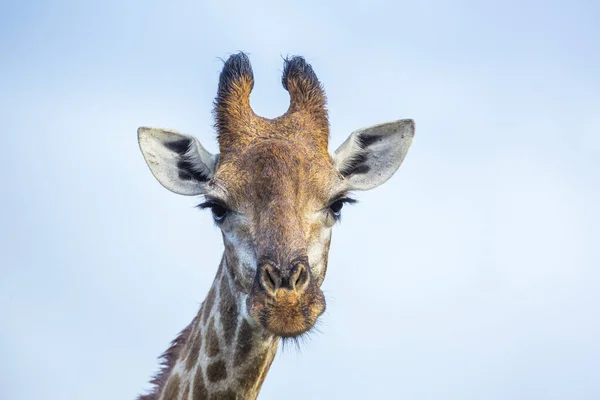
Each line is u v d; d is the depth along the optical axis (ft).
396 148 56.39
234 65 55.26
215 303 52.60
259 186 49.47
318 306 46.47
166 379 54.24
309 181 50.39
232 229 50.21
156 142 54.75
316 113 54.65
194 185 55.16
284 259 46.60
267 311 45.83
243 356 50.80
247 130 53.26
